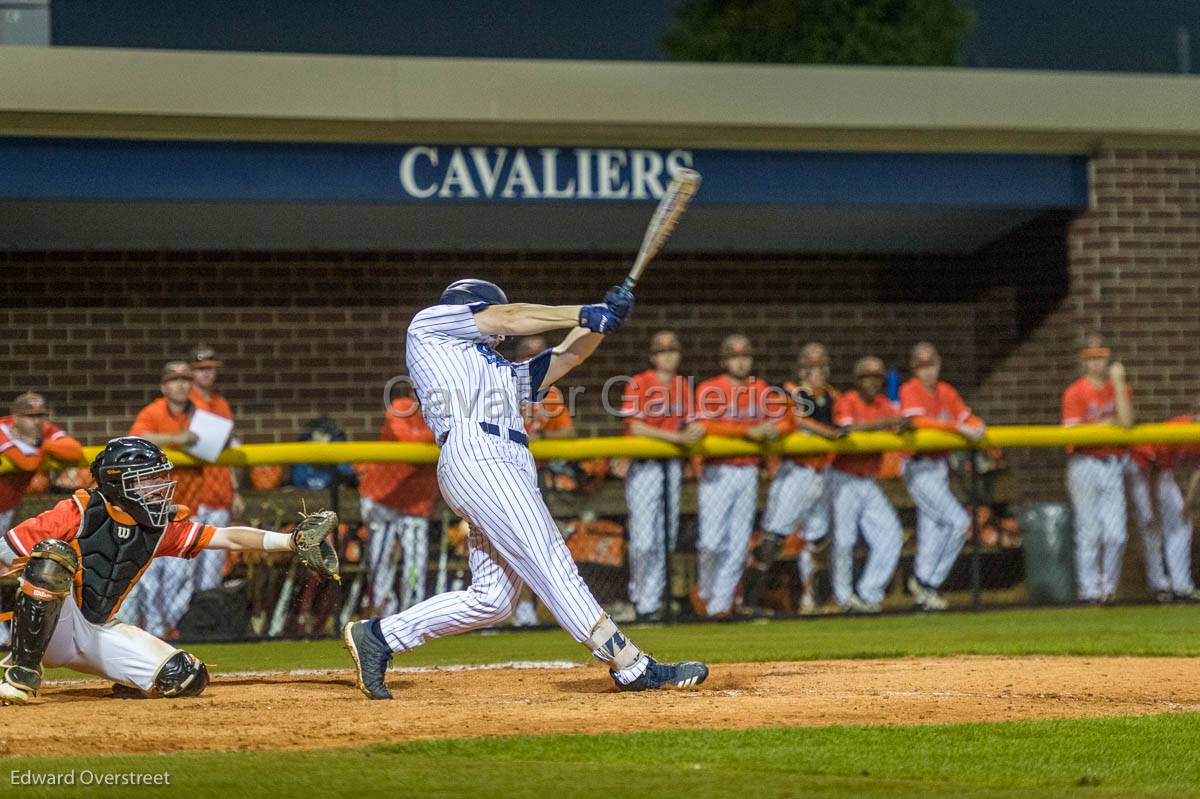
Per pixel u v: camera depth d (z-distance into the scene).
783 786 9.00
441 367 12.27
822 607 22.06
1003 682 13.68
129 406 26.66
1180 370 27.28
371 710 11.77
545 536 12.32
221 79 23.80
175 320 26.88
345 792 8.77
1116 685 13.53
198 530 12.62
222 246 26.98
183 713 11.59
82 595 12.20
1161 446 23.56
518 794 8.74
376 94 24.34
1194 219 27.45
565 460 20.97
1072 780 9.23
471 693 12.98
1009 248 29.08
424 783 9.02
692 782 9.09
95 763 9.59
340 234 27.05
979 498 23.64
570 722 11.13
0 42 24.58
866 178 26.55
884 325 29.66
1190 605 23.50
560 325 12.30
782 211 27.88
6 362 26.25
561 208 26.89
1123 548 23.41
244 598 19.58
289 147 24.45
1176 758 9.92
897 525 22.23
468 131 24.89
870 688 13.18
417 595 20.16
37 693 12.52
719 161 25.95
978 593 22.80
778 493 21.80
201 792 8.74
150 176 23.97
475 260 27.97
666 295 28.73
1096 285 27.20
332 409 27.41
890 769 9.52
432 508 20.28
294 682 13.83
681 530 21.48
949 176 26.83
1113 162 27.19
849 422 22.48
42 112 23.17
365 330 27.53
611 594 21.16
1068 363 27.56
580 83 25.03
